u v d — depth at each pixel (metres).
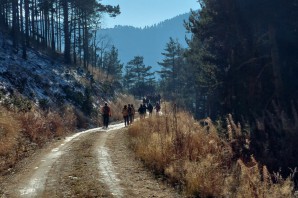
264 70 17.62
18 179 9.25
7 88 23.00
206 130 11.78
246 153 10.52
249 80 17.53
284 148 11.04
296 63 17.22
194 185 7.89
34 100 25.05
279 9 16.08
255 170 7.39
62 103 28.41
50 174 9.64
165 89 81.81
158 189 8.24
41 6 46.50
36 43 43.12
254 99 17.05
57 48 54.88
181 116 17.97
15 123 16.42
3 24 42.56
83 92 35.44
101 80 47.50
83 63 51.94
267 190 6.89
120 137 17.94
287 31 16.94
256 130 12.13
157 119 17.61
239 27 17.38
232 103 17.89
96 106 35.38
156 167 10.12
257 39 17.66
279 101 15.60
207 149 10.37
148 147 11.62
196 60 26.00
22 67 29.48
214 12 19.14
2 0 43.59
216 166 8.91
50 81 31.42
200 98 54.91
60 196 7.57
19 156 12.38
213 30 19.77
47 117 21.84
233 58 17.92
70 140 17.00
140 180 9.04
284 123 11.61
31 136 16.06
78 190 7.95
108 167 10.45
